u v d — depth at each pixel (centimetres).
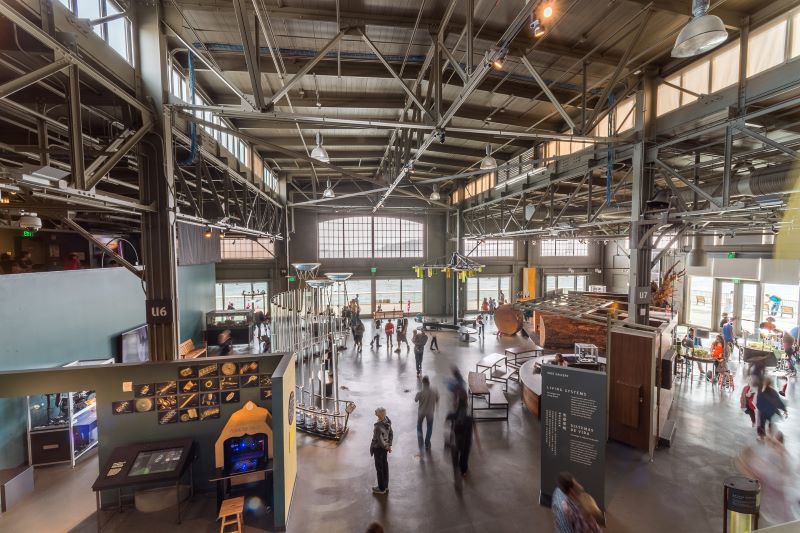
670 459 632
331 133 1203
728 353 1172
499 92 867
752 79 577
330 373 933
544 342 1367
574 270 2462
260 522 502
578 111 981
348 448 687
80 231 590
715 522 484
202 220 721
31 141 634
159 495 532
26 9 356
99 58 469
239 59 727
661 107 743
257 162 1305
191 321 1376
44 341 701
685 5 557
